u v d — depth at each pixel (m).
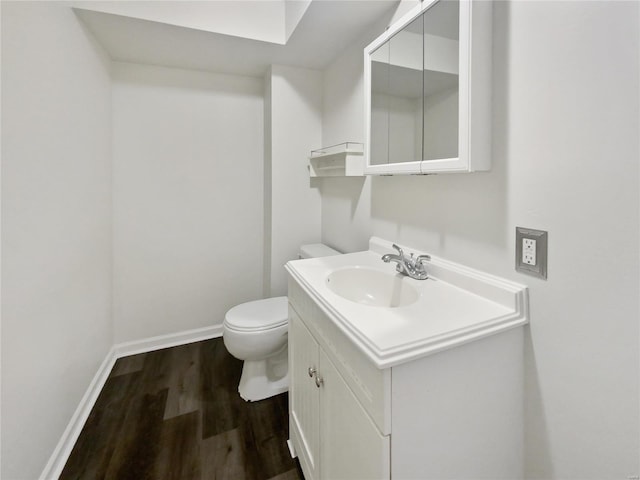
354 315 0.91
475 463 0.89
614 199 0.74
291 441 1.49
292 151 2.41
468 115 0.96
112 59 2.16
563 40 0.81
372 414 0.77
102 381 1.96
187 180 2.42
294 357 1.40
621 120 0.71
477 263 1.10
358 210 1.93
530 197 0.92
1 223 1.02
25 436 1.14
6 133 1.05
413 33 1.20
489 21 0.98
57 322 1.39
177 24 1.75
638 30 0.68
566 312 0.85
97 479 1.33
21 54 1.14
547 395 0.91
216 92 2.44
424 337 0.78
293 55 2.14
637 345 0.72
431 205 1.31
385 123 1.38
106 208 2.10
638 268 0.70
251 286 2.69
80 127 1.65
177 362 2.23
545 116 0.87
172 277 2.44
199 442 1.52
